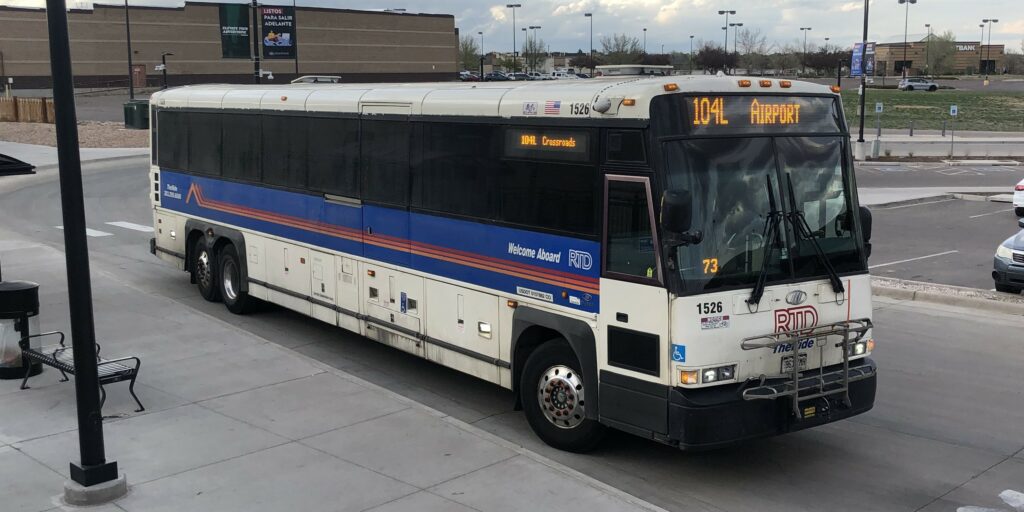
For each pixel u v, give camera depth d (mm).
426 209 9461
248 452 7727
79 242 6531
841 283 7660
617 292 7363
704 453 8266
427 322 9633
